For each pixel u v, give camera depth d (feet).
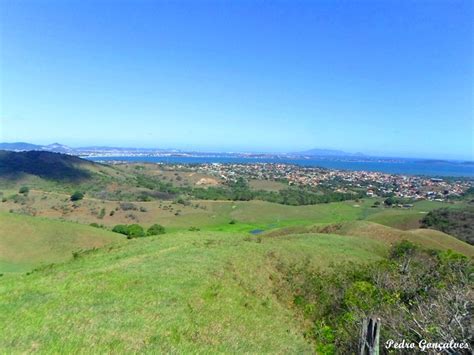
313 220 386.93
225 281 72.64
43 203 384.68
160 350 37.91
